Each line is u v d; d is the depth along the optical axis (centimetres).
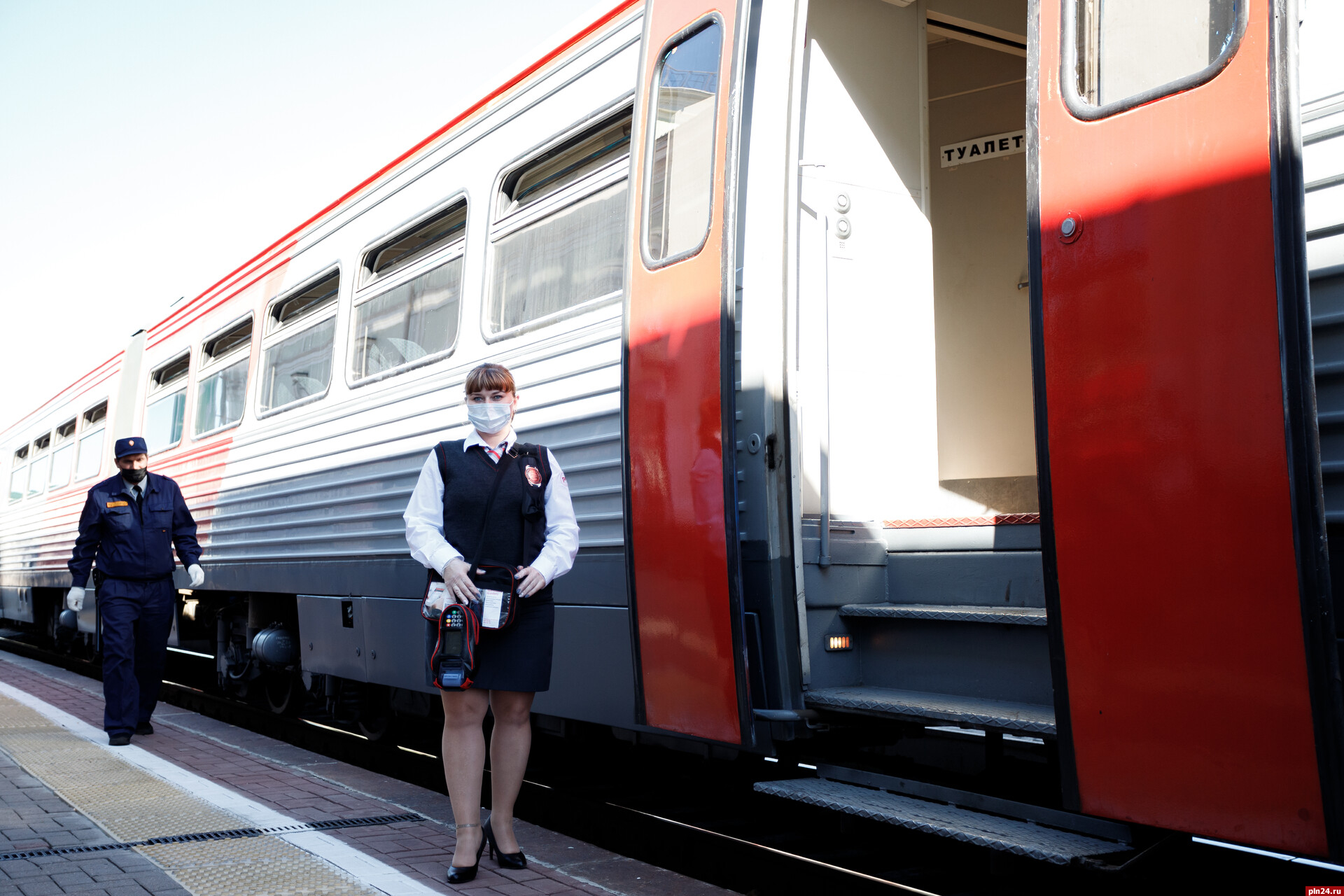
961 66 498
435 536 334
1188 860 326
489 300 498
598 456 417
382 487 553
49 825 386
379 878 323
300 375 673
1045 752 355
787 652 350
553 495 346
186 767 524
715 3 378
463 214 531
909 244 420
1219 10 249
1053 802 317
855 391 399
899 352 412
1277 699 227
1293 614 225
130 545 602
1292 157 231
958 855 361
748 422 358
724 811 429
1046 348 275
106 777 476
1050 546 271
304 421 650
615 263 424
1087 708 263
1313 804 221
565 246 454
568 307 447
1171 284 250
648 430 383
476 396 344
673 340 374
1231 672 235
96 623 997
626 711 402
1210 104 247
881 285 410
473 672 323
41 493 1317
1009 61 490
